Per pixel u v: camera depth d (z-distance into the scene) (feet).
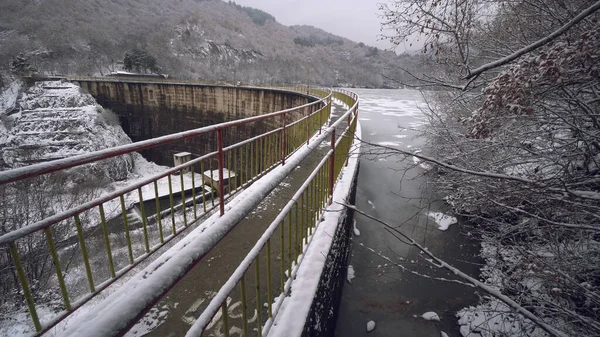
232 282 4.24
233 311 8.11
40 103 125.08
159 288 2.49
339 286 16.71
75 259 34.37
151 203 58.70
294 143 24.36
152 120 145.48
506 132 13.16
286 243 11.28
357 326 17.52
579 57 6.77
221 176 11.40
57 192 40.34
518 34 13.16
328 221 13.12
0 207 33.04
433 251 23.20
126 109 146.82
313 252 10.91
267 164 16.70
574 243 11.16
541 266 10.41
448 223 26.05
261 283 9.16
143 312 2.30
